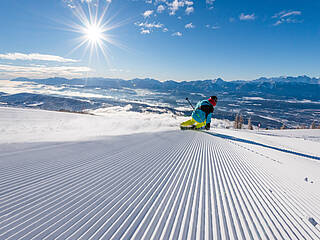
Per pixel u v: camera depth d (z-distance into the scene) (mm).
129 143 6266
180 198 2562
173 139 8039
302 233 2066
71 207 2113
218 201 2590
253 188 3338
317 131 29828
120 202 2316
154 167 3850
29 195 2316
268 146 10461
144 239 1673
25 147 4770
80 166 3576
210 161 4859
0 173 2959
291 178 4391
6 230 1637
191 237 1762
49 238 1589
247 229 1997
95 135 7906
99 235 1681
